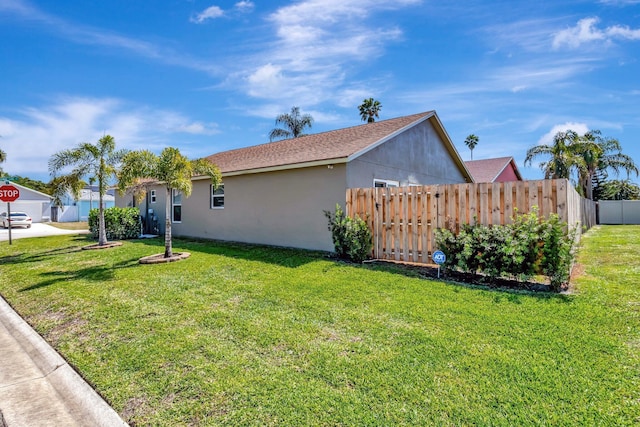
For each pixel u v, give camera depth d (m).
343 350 3.49
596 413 2.42
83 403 2.91
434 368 3.08
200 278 6.49
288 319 4.36
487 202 6.26
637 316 4.05
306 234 9.68
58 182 10.93
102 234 11.32
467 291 5.21
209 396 2.83
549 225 5.24
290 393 2.80
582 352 3.26
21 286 6.61
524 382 2.81
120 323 4.46
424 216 7.02
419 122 12.11
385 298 5.01
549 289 5.23
